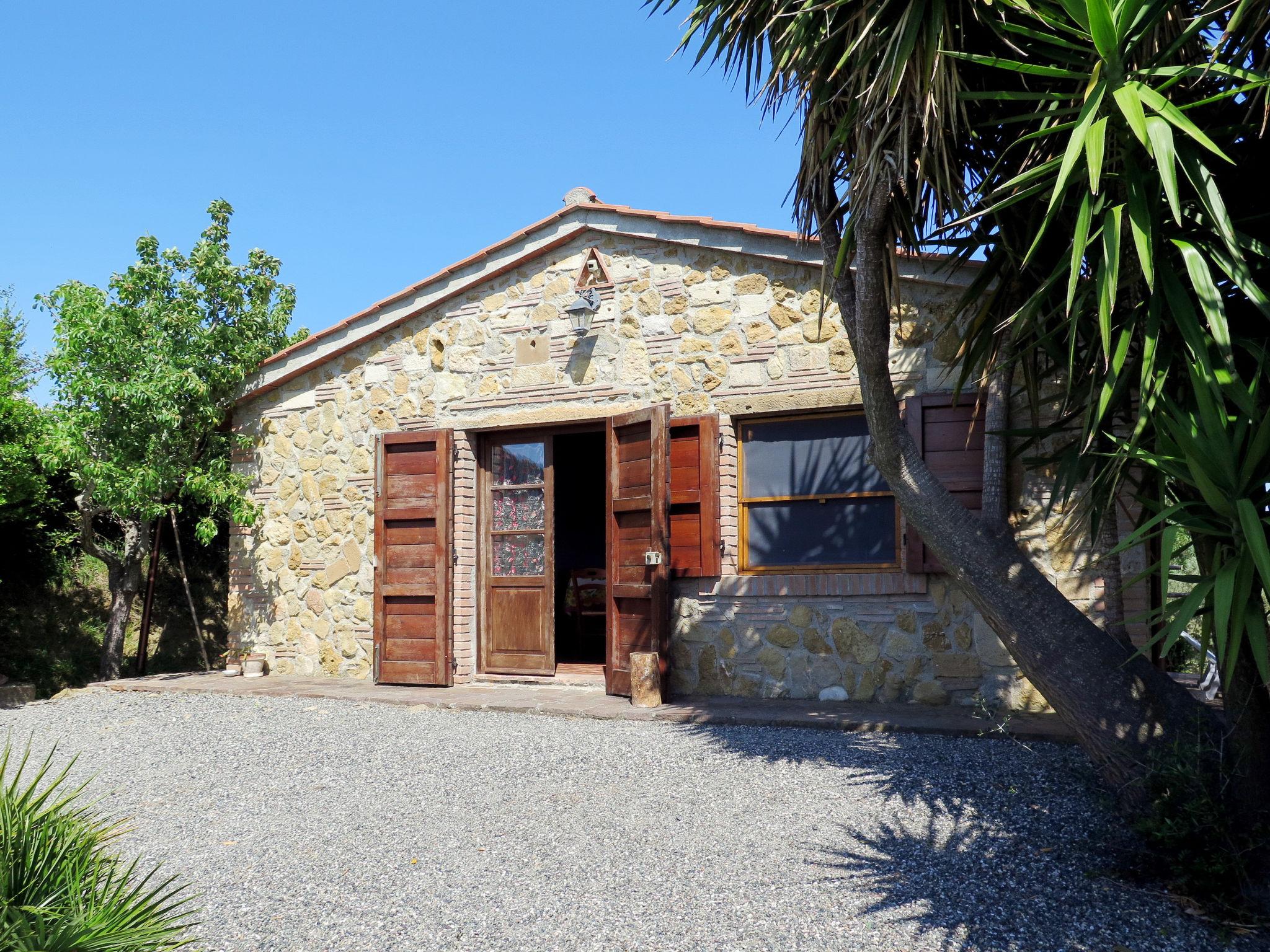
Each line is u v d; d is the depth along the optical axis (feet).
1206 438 10.11
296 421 29.66
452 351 27.50
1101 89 10.72
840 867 11.27
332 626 28.60
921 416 21.36
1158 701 12.21
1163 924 9.75
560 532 39.86
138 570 31.32
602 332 25.40
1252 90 11.13
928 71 11.89
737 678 23.13
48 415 28.40
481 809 14.19
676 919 10.00
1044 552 20.21
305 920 10.32
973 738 17.42
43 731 21.75
